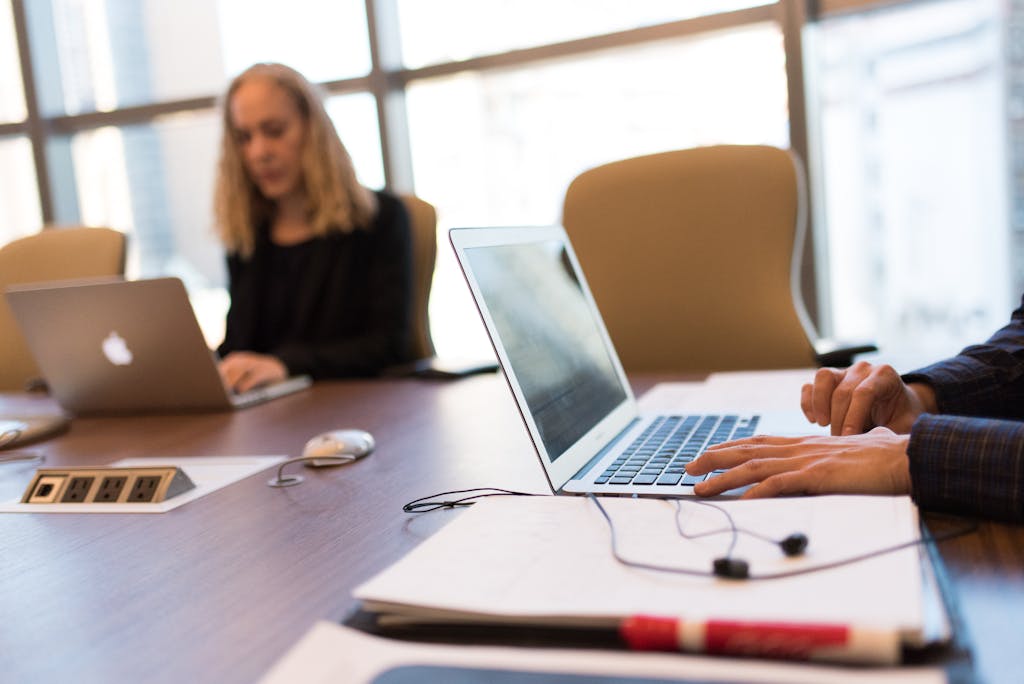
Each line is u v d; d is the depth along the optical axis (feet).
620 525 2.32
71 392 5.32
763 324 6.08
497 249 3.34
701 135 10.53
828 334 10.11
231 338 7.97
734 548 2.08
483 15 11.31
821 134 9.98
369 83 11.56
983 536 2.24
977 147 9.71
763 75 10.05
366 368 6.66
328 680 1.67
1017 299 9.82
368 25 11.43
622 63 10.85
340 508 2.93
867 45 9.80
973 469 2.33
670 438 3.42
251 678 1.79
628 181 6.48
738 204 6.20
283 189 7.69
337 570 2.36
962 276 10.00
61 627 2.15
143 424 4.95
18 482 3.76
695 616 1.70
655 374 5.39
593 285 6.53
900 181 9.99
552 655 1.65
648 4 10.46
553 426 2.98
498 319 3.00
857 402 3.10
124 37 12.98
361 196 7.77
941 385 3.33
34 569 2.61
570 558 2.10
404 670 1.81
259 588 2.28
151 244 13.71
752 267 6.15
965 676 1.57
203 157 13.29
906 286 10.16
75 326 5.00
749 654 1.62
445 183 11.96
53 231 7.95
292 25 11.94
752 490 2.52
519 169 11.64
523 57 11.10
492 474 3.19
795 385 4.44
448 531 2.36
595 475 2.93
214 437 4.38
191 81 12.75
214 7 12.40
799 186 6.16
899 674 1.51
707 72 10.39
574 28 10.86
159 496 3.22
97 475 3.35
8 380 7.87
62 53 13.32
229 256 8.13
